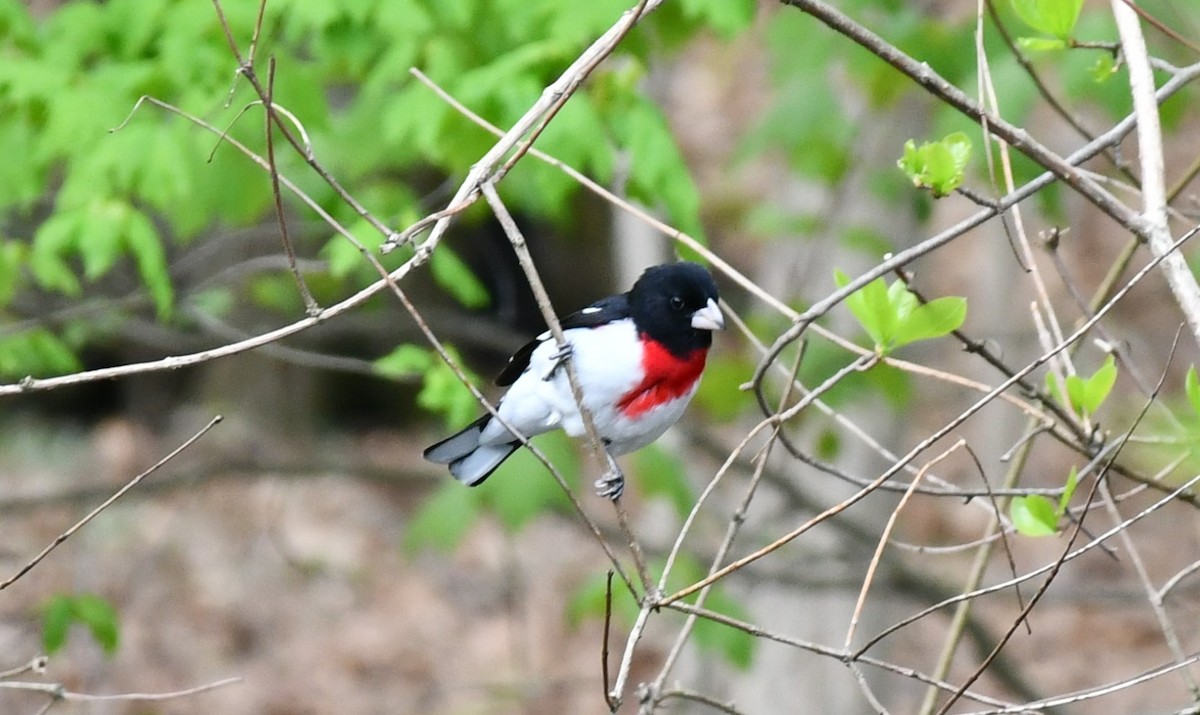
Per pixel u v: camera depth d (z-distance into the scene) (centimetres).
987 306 1809
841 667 1347
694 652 1444
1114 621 1891
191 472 1196
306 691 1892
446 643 1988
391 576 2144
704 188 1770
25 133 841
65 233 837
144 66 831
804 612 1354
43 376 1110
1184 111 990
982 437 1967
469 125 808
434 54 822
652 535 1363
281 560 2138
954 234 541
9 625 1631
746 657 1020
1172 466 612
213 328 1039
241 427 2477
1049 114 1576
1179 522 1858
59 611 864
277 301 1180
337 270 877
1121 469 604
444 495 1037
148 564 1809
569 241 2527
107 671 1523
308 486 2362
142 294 1025
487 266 2511
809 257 1276
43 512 2064
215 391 2522
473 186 549
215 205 903
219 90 808
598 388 722
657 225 614
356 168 936
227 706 1834
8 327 997
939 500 2045
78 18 857
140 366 521
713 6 815
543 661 1917
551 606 2053
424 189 1391
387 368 910
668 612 1038
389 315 1314
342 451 2509
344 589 2102
